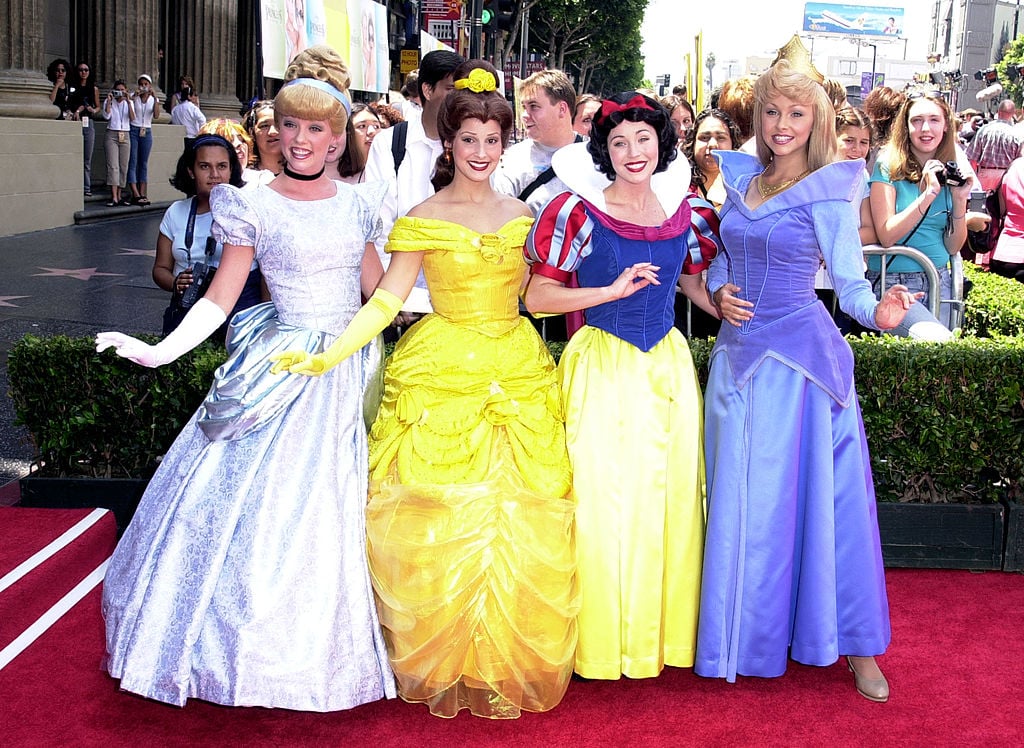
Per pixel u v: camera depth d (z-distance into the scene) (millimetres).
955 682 3410
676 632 3338
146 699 3230
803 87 3195
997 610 3930
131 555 3172
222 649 2953
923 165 5039
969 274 6418
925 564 4293
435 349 3254
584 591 3211
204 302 3172
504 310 3307
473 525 3043
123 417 4465
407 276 3227
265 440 3125
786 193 3270
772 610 3270
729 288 3367
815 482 3293
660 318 3326
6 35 12633
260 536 3008
